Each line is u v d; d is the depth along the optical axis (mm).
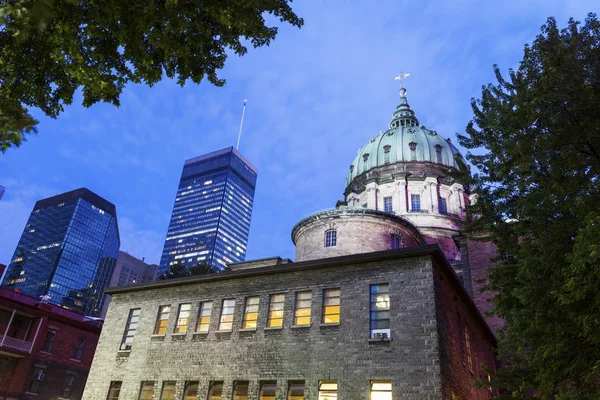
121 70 9148
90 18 7836
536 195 14102
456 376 18906
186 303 24703
